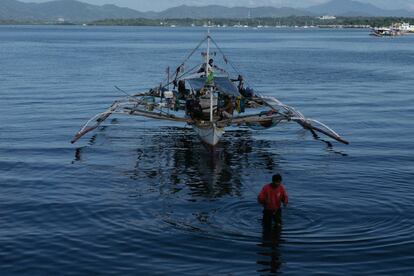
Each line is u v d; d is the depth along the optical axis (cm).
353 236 1711
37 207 1992
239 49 13825
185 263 1535
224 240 1680
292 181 2358
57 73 7044
